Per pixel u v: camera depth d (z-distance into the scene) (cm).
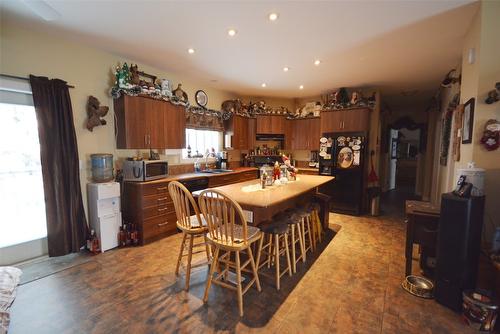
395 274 247
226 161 520
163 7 214
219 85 482
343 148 471
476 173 192
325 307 195
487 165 216
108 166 311
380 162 700
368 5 207
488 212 217
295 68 374
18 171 265
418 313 188
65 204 278
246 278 237
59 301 201
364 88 495
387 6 209
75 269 254
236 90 527
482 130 217
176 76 417
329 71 388
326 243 328
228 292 214
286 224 239
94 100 304
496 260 175
